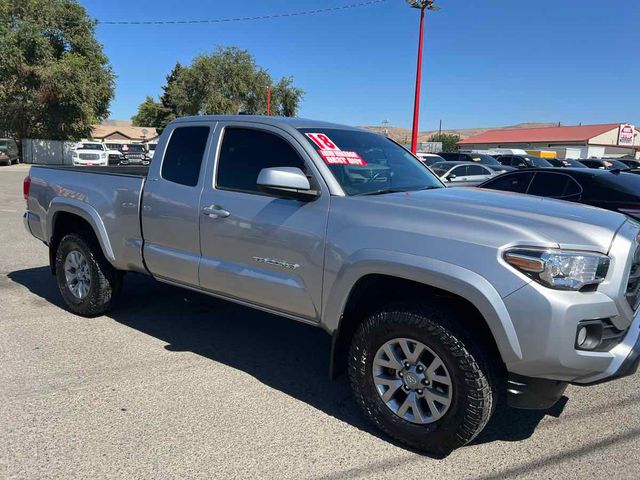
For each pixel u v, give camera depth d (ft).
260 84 146.20
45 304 18.58
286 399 12.21
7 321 16.75
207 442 10.35
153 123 313.12
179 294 20.13
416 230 9.91
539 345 8.71
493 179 26.99
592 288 8.95
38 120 124.06
